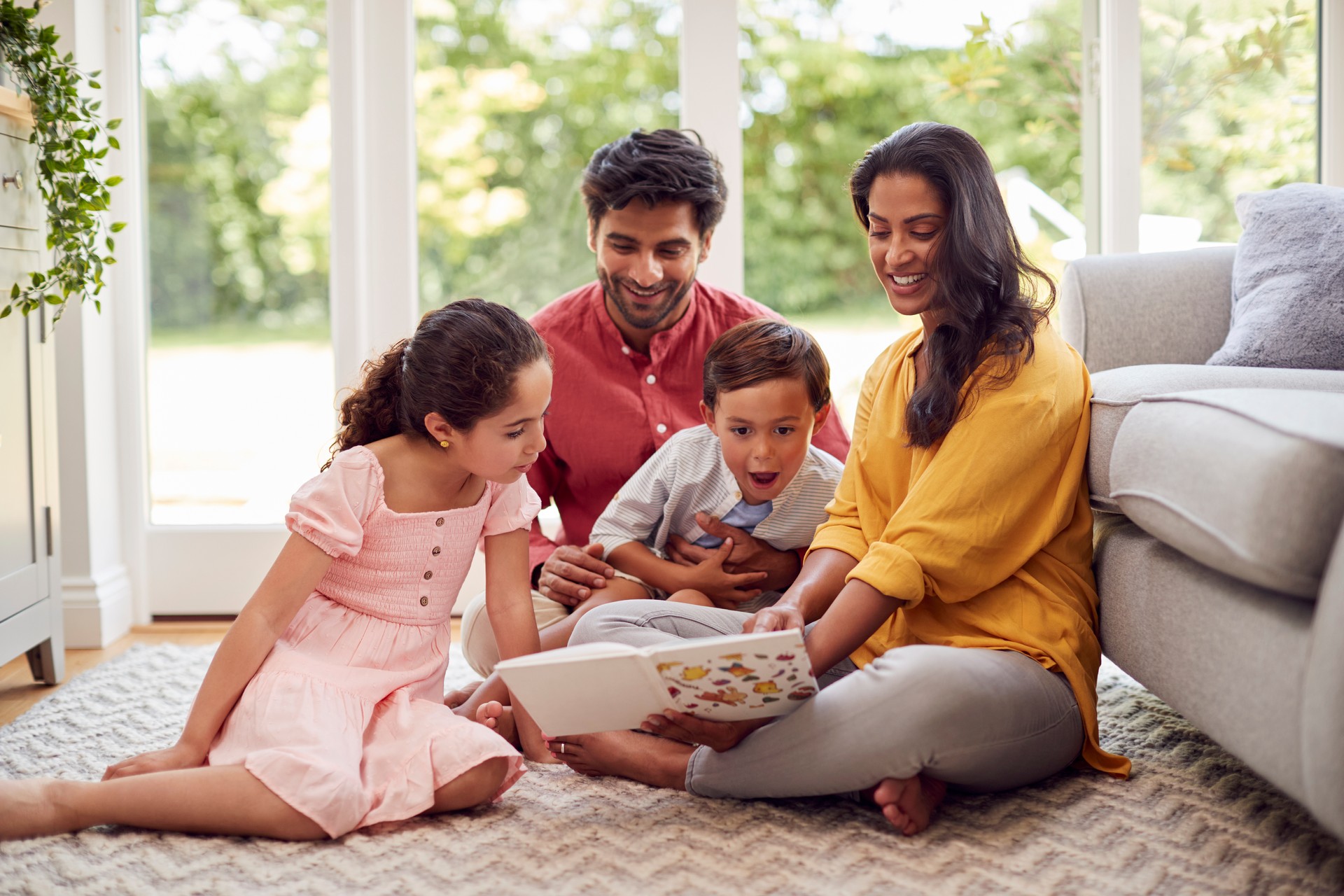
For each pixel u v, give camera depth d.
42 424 1.81
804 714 1.12
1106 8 2.27
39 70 1.75
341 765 1.13
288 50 2.28
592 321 1.74
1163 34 2.29
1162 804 1.16
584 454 1.71
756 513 1.54
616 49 2.32
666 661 1.03
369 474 1.29
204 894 0.98
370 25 2.29
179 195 2.30
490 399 1.23
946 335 1.26
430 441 1.32
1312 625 0.90
